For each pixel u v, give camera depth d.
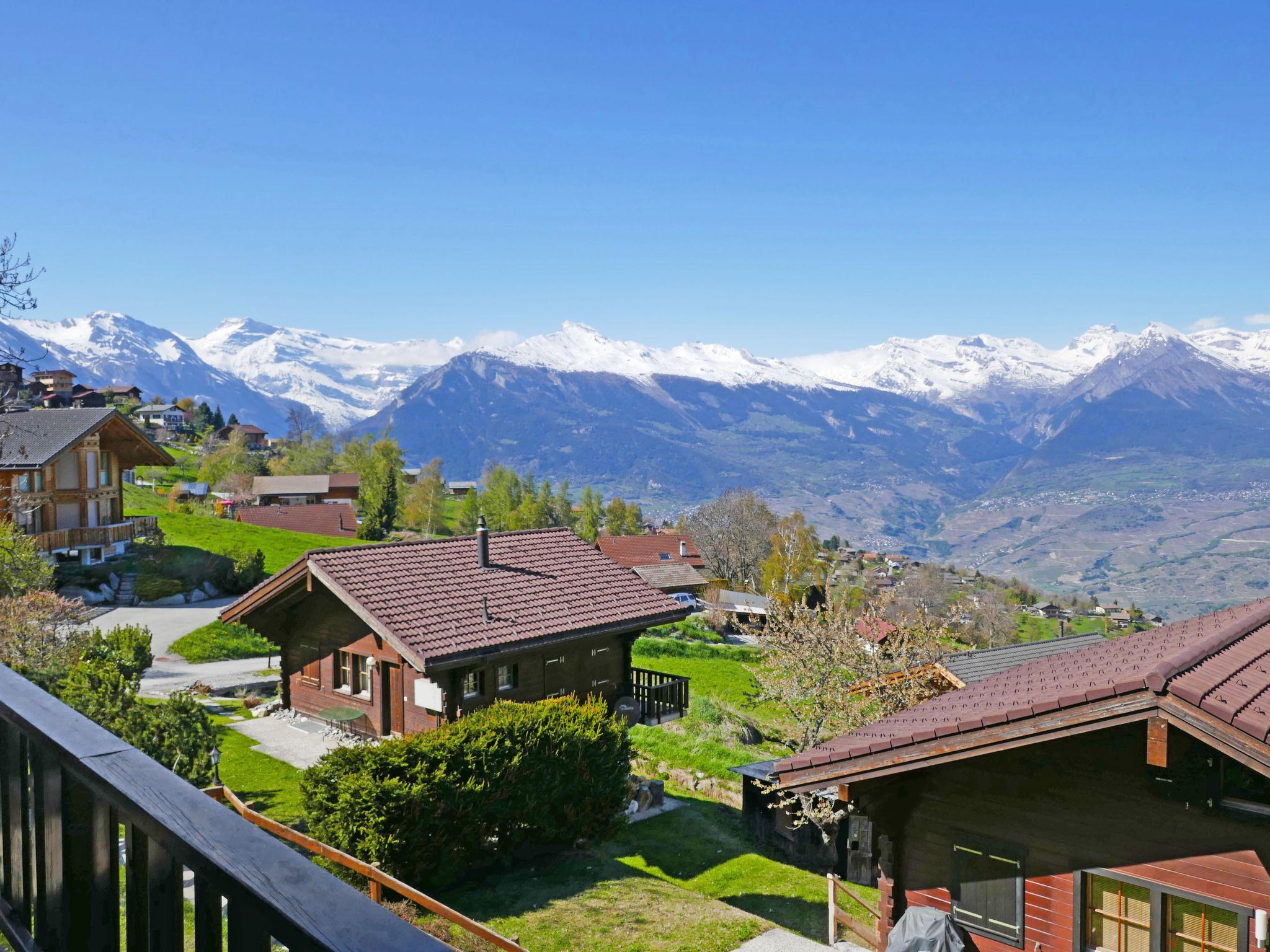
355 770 15.95
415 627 22.12
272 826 14.39
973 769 11.56
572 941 14.73
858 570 159.62
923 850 12.05
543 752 18.02
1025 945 11.12
